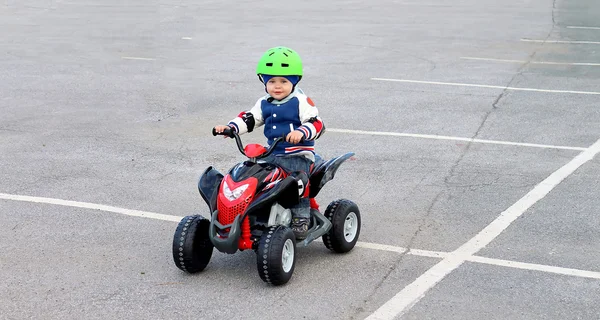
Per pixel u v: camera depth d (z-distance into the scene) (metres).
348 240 6.38
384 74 14.36
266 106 6.02
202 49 17.25
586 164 8.89
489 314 5.28
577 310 5.34
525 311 5.32
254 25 20.94
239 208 5.57
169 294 5.62
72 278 5.91
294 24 21.16
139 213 7.39
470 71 14.62
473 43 17.94
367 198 7.82
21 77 14.24
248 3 26.28
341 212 6.23
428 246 6.54
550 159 9.11
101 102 12.30
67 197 7.85
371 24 21.20
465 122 10.88
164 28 20.38
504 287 5.71
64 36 19.09
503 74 14.32
